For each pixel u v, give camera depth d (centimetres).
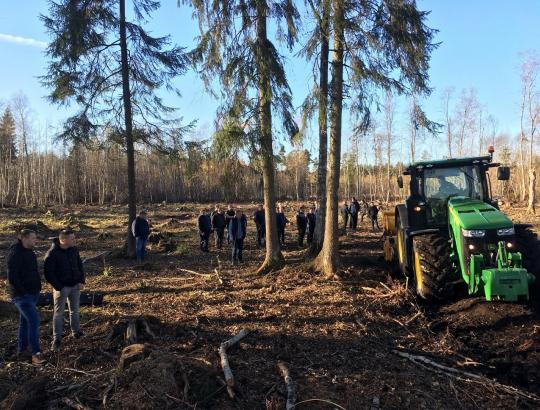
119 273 1152
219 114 975
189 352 545
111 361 534
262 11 940
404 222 925
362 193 6091
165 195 5747
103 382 471
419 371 520
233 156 977
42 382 469
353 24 874
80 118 1388
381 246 1571
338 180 975
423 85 930
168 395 430
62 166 5344
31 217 3136
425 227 854
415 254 791
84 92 1392
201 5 986
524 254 720
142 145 1609
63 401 443
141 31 1394
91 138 1429
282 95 961
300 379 485
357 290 858
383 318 695
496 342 609
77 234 2105
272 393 457
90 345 580
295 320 680
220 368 493
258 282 972
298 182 5984
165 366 456
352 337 614
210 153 1002
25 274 561
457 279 744
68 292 603
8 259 556
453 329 655
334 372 505
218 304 792
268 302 789
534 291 712
